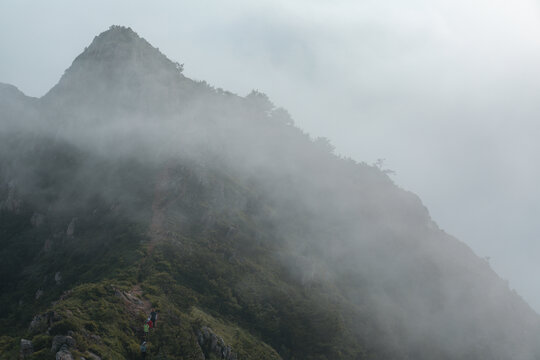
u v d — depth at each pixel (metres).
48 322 63.59
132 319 72.31
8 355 58.81
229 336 85.38
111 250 101.12
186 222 112.38
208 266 100.81
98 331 65.00
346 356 103.56
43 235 121.62
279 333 98.25
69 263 104.44
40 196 133.12
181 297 88.06
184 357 70.56
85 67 173.62
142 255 95.50
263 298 103.06
